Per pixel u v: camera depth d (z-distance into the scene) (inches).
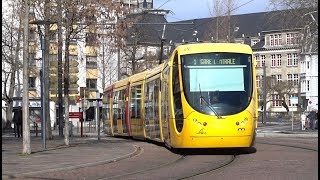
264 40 4712.1
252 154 746.2
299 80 4072.3
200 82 721.6
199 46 744.3
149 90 1000.9
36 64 1953.7
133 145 949.8
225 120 700.7
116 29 966.4
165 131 840.3
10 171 553.0
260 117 3481.8
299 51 1690.5
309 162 627.5
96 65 2470.5
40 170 561.9
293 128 1950.1
